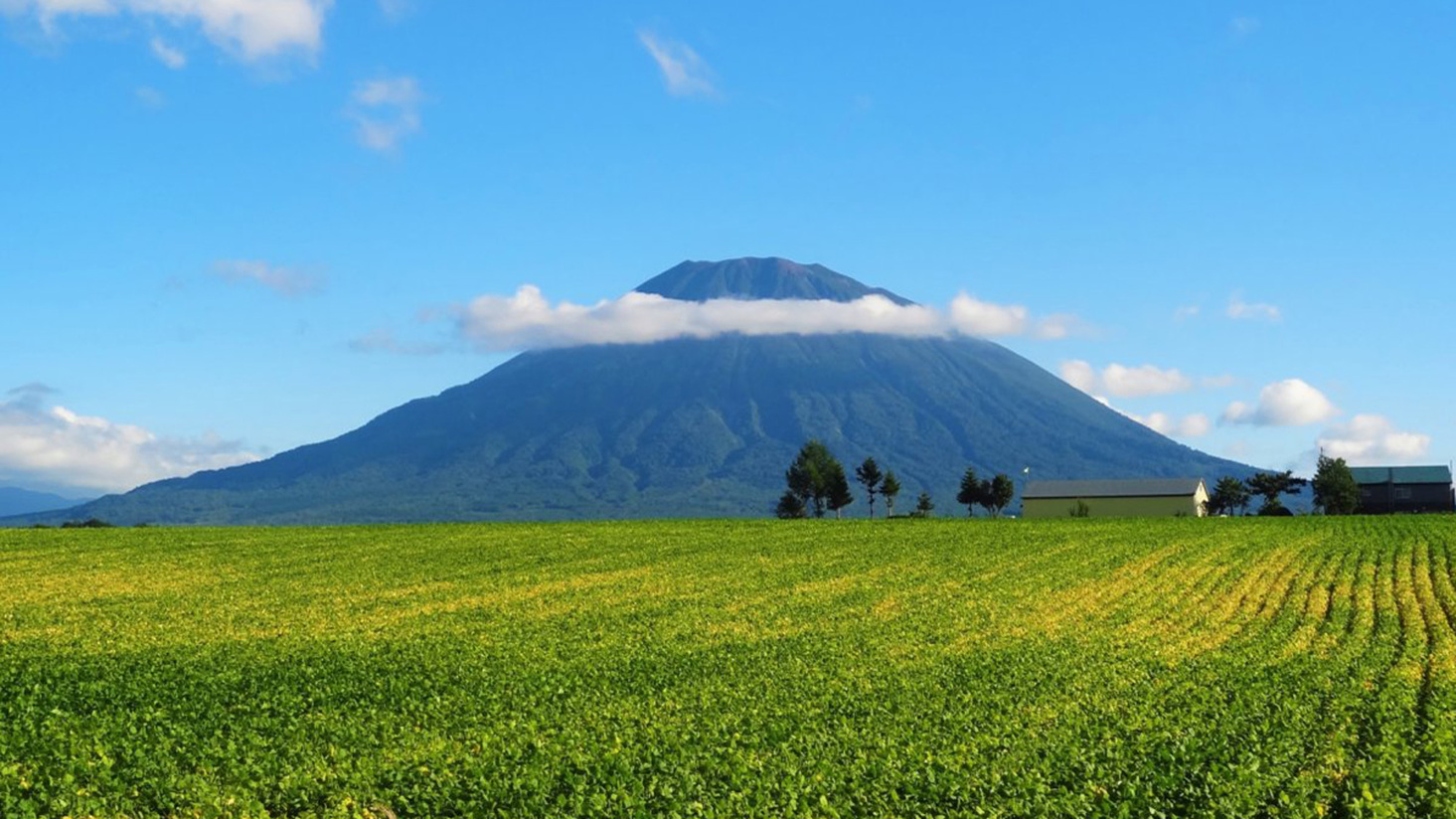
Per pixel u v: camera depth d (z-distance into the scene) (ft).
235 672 134.21
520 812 72.64
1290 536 345.51
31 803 72.84
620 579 244.83
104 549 292.40
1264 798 74.38
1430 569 262.47
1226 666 143.64
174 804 76.38
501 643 163.94
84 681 127.75
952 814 71.10
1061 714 107.76
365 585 233.14
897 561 280.72
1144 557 289.94
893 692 122.62
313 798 77.71
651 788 76.07
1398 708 106.52
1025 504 629.92
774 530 360.69
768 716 107.76
